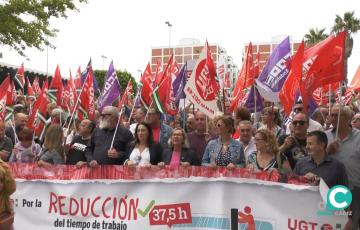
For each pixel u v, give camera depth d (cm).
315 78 602
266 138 556
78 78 1340
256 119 950
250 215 510
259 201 509
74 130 866
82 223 556
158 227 534
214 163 565
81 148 644
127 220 543
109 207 548
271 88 812
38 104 883
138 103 1059
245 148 638
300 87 612
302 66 683
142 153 600
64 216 561
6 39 1709
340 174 496
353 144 560
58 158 612
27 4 1661
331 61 592
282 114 1067
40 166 570
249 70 994
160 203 534
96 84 1352
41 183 568
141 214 539
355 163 554
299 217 500
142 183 540
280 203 505
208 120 731
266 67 851
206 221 522
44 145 627
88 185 555
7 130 916
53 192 565
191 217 526
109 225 548
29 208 570
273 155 557
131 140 650
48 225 565
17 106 1179
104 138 642
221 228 516
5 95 962
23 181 572
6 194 459
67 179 562
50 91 1230
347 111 568
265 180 509
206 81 729
